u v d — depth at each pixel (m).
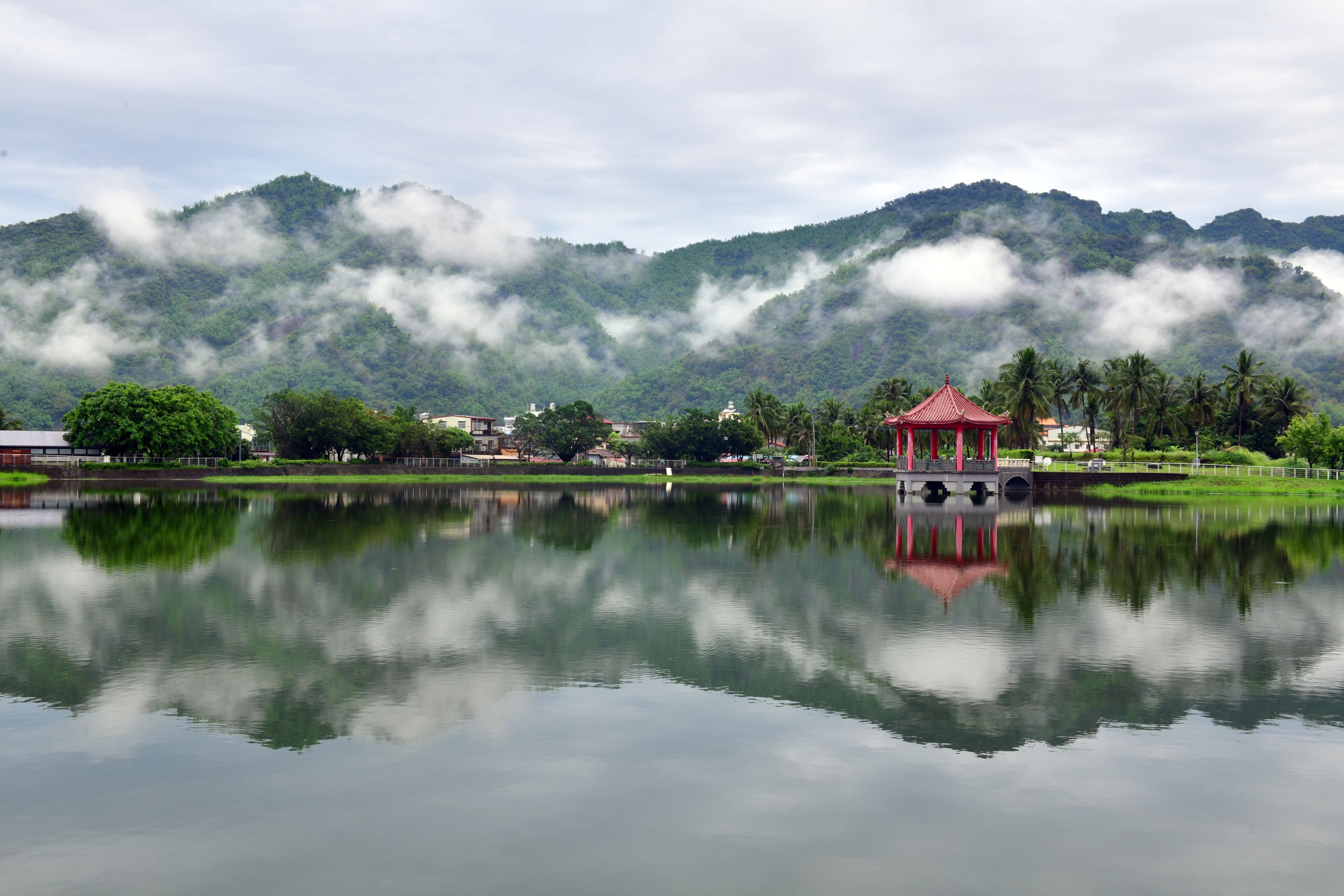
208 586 34.72
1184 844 13.67
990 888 12.45
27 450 150.88
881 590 34.88
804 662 23.67
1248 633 27.09
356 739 17.86
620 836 13.88
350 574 38.12
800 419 194.25
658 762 16.77
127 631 26.88
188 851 13.35
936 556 44.81
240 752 17.17
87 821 14.27
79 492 98.44
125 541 49.50
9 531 54.56
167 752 17.11
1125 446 145.62
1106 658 24.08
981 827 14.19
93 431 123.38
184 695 20.66
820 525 61.75
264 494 97.62
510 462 168.75
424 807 14.80
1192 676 22.39
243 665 23.19
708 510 77.56
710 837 13.86
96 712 19.41
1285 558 43.62
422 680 21.98
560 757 16.98
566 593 34.00
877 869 12.91
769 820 14.43
